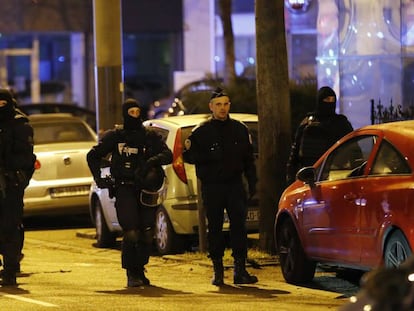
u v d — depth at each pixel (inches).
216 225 1122.7
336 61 1775.3
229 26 2460.6
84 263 1374.3
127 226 1109.1
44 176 1777.8
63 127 1921.8
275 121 1311.5
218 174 1107.3
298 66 2554.1
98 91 1699.1
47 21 3791.8
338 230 1023.6
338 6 1764.3
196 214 1348.4
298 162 1238.3
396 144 954.1
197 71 3764.8
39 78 4035.4
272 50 1307.8
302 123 1234.6
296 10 1919.3
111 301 1032.2
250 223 1380.4
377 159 979.3
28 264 1363.2
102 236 1544.0
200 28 3843.5
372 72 1707.7
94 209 1582.2
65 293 1091.3
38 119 1930.4
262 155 1320.1
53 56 4114.2
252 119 1448.1
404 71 1656.0
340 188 1024.9
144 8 3949.3
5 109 1123.3
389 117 1626.5
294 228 1127.6
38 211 1775.3
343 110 1759.4
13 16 3782.0
